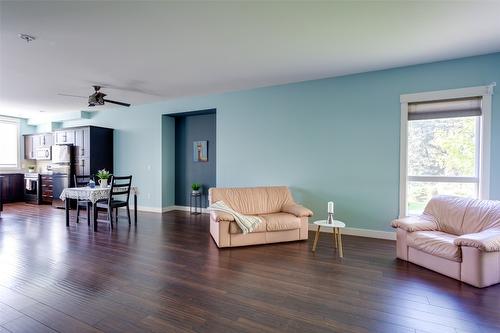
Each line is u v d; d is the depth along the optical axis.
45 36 3.00
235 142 5.50
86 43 3.19
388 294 2.42
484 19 2.69
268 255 3.45
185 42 3.19
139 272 2.91
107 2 2.37
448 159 3.94
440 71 3.85
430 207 3.50
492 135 3.59
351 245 3.88
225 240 3.73
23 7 2.43
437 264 2.87
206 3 2.40
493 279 2.56
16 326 1.95
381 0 2.38
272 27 2.84
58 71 4.15
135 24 2.76
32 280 2.71
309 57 3.68
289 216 4.07
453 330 1.91
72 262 3.20
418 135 4.11
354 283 2.64
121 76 4.42
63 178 6.96
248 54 3.56
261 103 5.21
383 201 4.24
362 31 2.95
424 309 2.17
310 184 4.78
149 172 6.67
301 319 2.04
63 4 2.39
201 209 6.54
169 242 4.02
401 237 3.29
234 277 2.78
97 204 5.02
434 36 3.07
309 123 4.78
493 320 2.03
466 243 2.55
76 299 2.34
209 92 5.55
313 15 2.62
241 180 5.45
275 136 5.09
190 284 2.62
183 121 6.76
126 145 6.99
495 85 3.56
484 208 3.02
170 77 4.50
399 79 4.11
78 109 7.14
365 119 4.34
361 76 4.36
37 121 8.20
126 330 1.91
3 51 3.40
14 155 8.12
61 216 5.91
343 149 4.51
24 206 7.20
